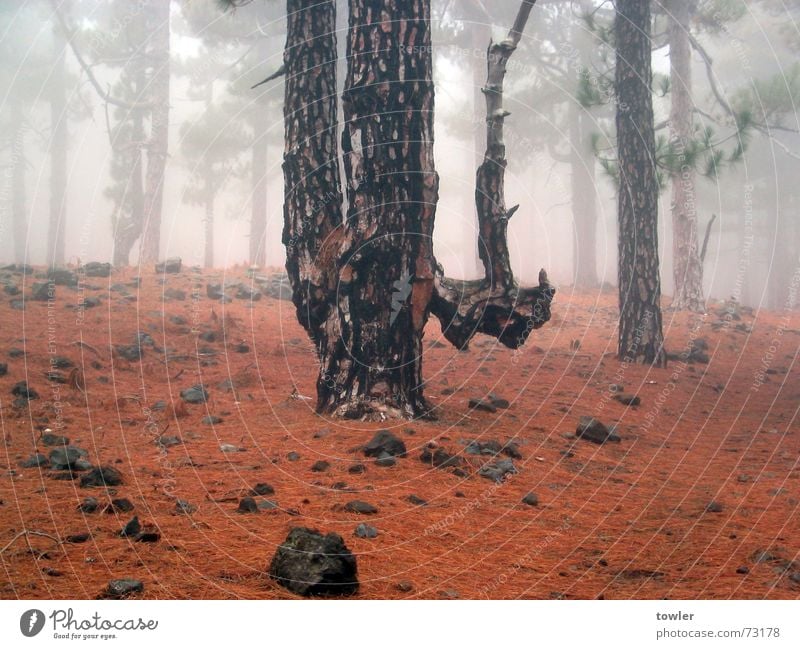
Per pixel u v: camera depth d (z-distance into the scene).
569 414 9.58
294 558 3.98
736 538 5.15
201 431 7.54
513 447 7.33
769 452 8.21
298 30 8.83
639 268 14.09
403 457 6.88
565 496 6.19
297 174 8.70
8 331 11.41
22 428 7.07
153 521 4.79
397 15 8.36
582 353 14.65
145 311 14.16
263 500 5.40
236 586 3.92
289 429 7.75
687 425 9.72
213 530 4.71
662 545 5.02
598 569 4.58
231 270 20.91
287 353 12.40
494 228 8.58
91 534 4.48
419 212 8.38
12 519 4.66
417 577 4.27
